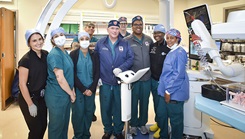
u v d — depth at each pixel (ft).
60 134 6.33
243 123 3.40
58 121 6.13
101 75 7.63
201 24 4.58
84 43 6.88
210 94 4.65
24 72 5.65
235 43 13.37
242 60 11.00
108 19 16.08
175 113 6.71
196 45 4.58
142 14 18.12
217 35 3.90
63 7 7.27
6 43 12.18
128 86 6.20
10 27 12.91
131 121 8.35
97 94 14.92
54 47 6.20
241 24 3.46
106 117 7.84
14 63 13.78
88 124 7.61
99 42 7.79
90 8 16.17
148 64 8.24
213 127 9.40
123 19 9.45
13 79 13.30
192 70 8.12
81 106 7.09
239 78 5.23
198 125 7.88
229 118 3.66
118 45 7.70
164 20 8.87
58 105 6.03
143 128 8.60
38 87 6.01
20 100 6.02
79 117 7.16
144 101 8.35
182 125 6.89
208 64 5.79
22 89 5.66
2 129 9.18
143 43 8.35
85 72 7.06
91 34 11.03
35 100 6.06
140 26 8.16
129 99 6.31
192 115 7.88
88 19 15.39
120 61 7.63
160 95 7.18
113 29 7.42
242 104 4.02
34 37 5.78
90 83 7.20
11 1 13.57
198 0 19.17
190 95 7.72
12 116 10.87
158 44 8.13
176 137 6.99
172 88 6.48
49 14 7.28
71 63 6.45
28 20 14.07
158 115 7.57
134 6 17.78
